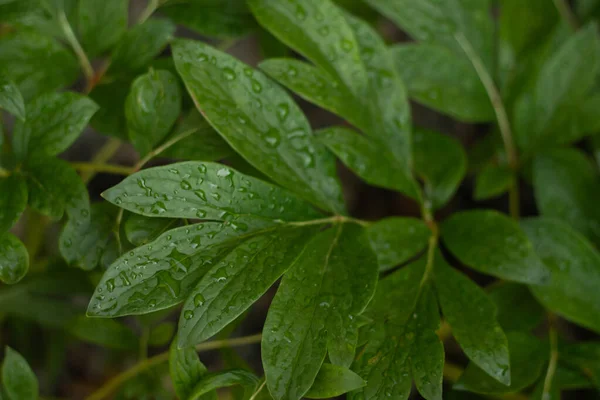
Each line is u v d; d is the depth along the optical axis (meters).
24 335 0.82
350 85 0.69
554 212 0.76
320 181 0.67
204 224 0.64
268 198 0.65
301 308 0.63
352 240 0.66
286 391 0.61
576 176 0.76
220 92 0.65
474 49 0.78
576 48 0.76
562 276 0.71
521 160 0.77
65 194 0.65
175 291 0.62
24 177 0.65
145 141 0.66
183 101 0.69
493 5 0.87
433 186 0.73
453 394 0.75
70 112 0.66
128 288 0.62
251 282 0.63
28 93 0.69
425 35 0.77
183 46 0.65
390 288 0.67
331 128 0.68
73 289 0.76
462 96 0.76
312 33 0.69
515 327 0.71
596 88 0.79
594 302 0.70
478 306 0.66
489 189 0.76
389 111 0.70
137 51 0.70
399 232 0.69
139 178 0.62
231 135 0.65
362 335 0.65
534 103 0.76
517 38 0.79
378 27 0.85
